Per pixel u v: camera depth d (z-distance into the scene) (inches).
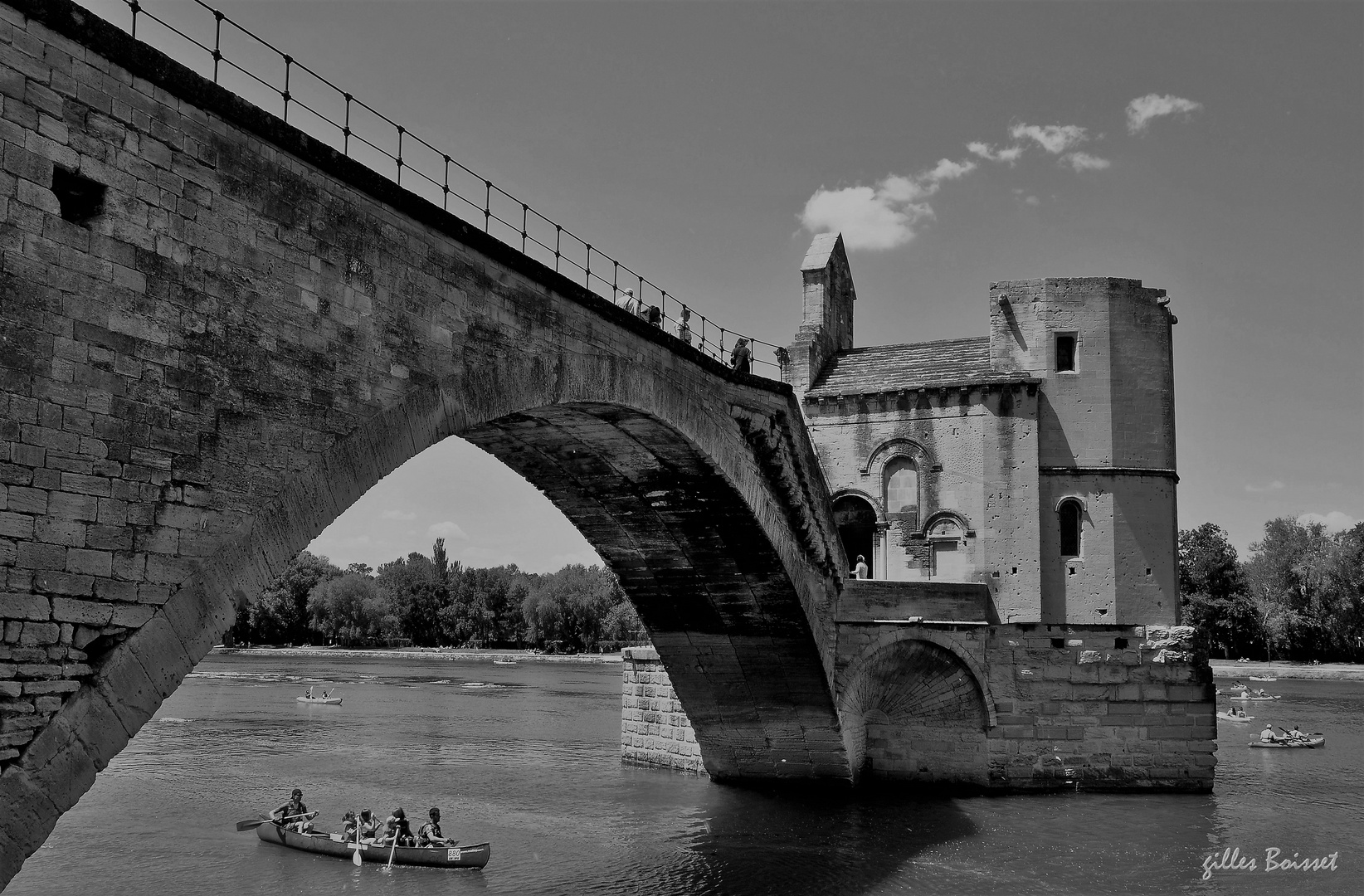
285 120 736.3
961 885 1285.7
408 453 834.2
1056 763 1727.4
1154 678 1736.0
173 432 659.4
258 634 7367.1
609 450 1275.8
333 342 772.6
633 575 1565.0
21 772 579.5
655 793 1776.6
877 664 1723.7
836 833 1504.7
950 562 1911.9
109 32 631.2
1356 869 1343.5
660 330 1176.8
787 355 2065.7
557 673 5231.3
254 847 1472.7
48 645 592.4
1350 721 3046.3
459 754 2247.8
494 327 934.4
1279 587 5241.1
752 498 1398.9
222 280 694.5
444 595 7775.6
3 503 575.8
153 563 642.8
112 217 635.5
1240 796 1758.1
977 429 1920.5
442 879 1326.3
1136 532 1871.3
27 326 590.6
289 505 726.5
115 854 1435.8
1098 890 1264.8
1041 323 1926.7
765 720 1710.1
